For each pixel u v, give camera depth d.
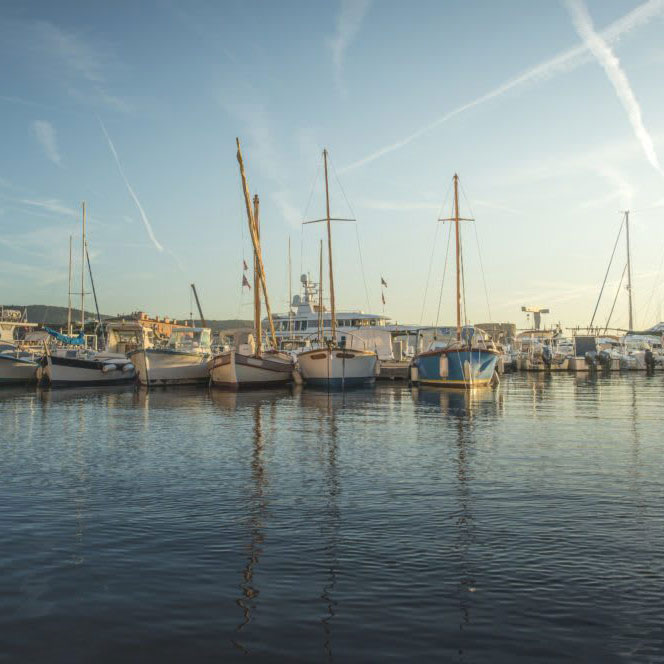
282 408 28.77
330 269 46.88
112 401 33.28
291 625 6.34
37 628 6.30
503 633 6.14
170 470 14.09
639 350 77.94
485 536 9.12
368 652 5.81
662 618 6.45
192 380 46.97
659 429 20.78
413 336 70.06
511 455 15.79
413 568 7.86
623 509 10.55
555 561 8.08
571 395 36.75
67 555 8.41
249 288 49.06
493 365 43.34
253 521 9.98
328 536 9.17
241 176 43.97
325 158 47.06
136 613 6.63
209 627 6.31
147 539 9.09
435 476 13.27
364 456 15.74
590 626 6.27
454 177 46.31
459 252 45.91
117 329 58.81
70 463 15.02
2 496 11.69
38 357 53.38
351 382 44.38
